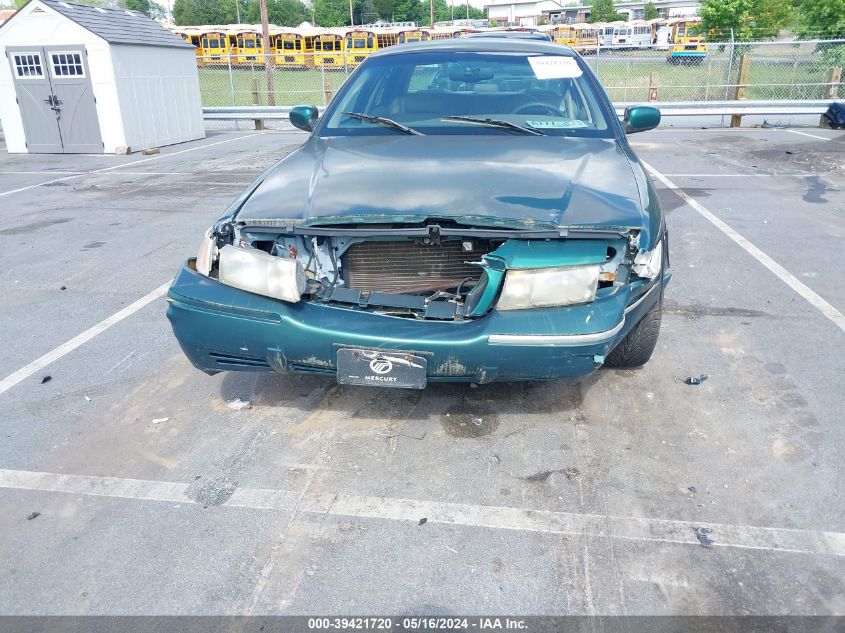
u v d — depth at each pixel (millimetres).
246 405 3455
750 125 16391
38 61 13594
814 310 4629
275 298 2766
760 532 2525
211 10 81812
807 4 22922
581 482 2828
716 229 6738
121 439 3201
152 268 5816
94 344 4277
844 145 12367
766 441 3100
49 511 2707
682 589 2270
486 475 2881
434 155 3383
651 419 3293
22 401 3566
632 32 40969
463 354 2650
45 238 6887
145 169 11594
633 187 3109
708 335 4254
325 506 2705
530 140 3646
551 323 2633
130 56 13836
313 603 2234
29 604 2246
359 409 3418
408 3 93188
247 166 11625
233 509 2699
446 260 2881
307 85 28078
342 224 2812
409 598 2248
